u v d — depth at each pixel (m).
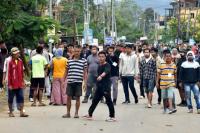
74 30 63.38
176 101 26.44
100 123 18.05
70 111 21.38
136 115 20.48
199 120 19.16
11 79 19.44
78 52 19.33
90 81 24.30
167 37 114.25
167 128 17.12
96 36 88.12
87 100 24.61
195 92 21.48
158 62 25.08
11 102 19.64
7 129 16.56
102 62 18.59
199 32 100.31
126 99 25.23
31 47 25.72
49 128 16.83
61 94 23.73
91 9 91.69
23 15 24.98
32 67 23.28
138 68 25.08
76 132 16.09
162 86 21.22
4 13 25.27
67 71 19.61
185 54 24.22
